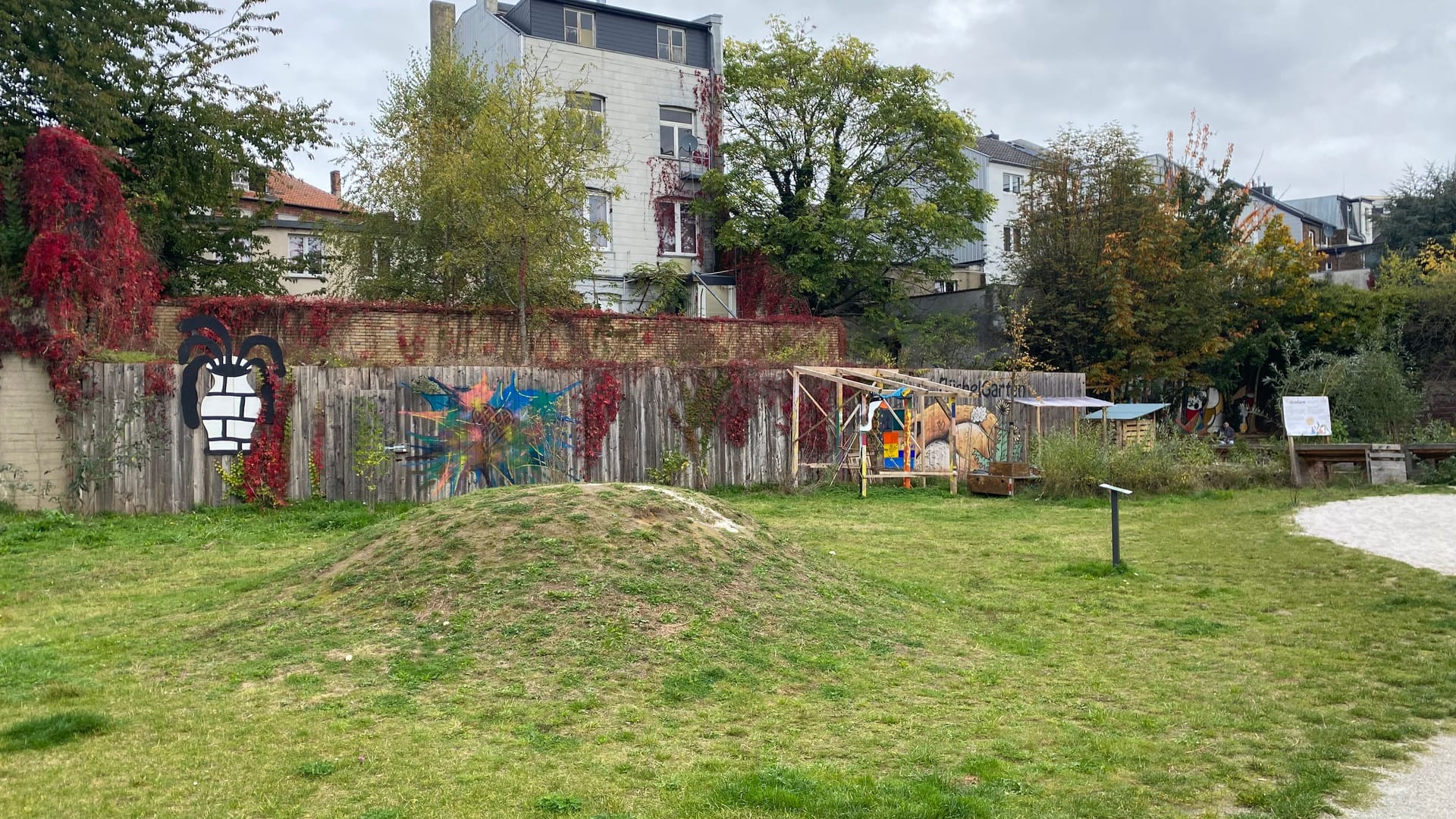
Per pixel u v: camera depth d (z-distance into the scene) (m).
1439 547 13.72
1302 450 23.31
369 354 20.61
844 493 21.52
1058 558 13.67
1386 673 8.18
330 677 7.26
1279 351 36.44
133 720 6.47
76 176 15.73
